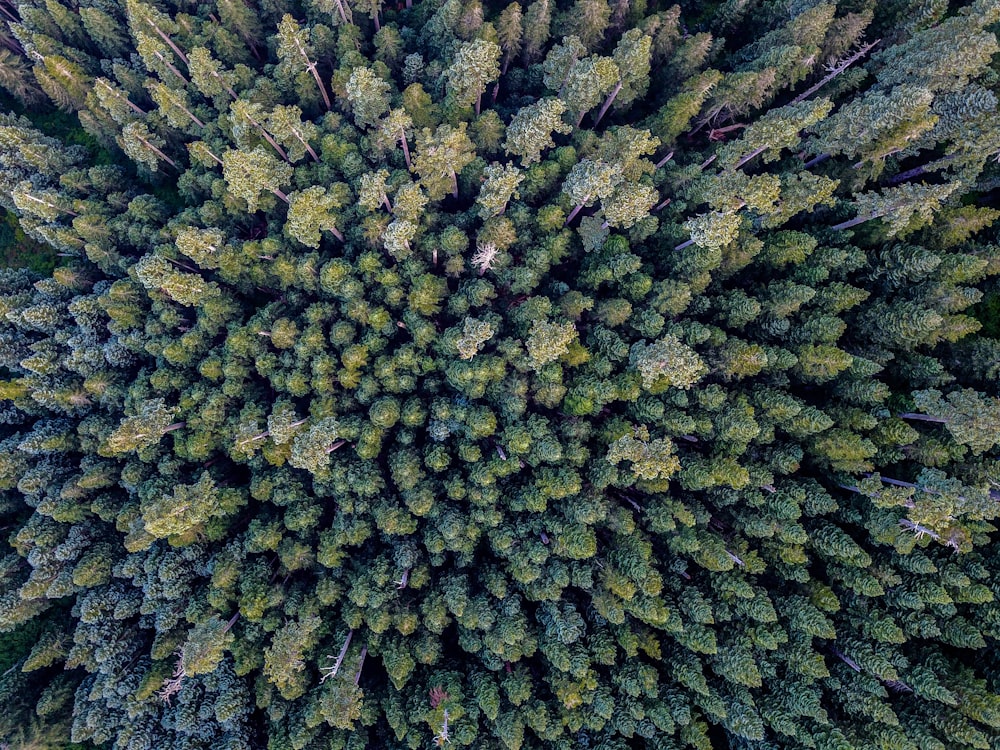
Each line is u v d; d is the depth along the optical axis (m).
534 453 35.09
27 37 44.97
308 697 35.19
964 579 31.64
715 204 33.44
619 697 34.09
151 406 36.31
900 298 35.31
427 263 38.88
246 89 42.34
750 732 31.64
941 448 32.81
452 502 37.12
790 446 35.12
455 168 36.62
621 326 37.38
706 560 33.78
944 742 31.34
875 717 31.39
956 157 33.81
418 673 36.06
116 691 36.62
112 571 38.19
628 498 36.72
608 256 36.91
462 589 34.97
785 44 38.47
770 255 36.03
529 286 37.56
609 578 33.62
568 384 36.38
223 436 38.88
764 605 32.66
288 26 37.94
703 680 32.69
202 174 42.72
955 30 32.94
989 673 32.88
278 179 38.53
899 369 36.03
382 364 37.28
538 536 36.00
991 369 34.12
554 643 33.97
